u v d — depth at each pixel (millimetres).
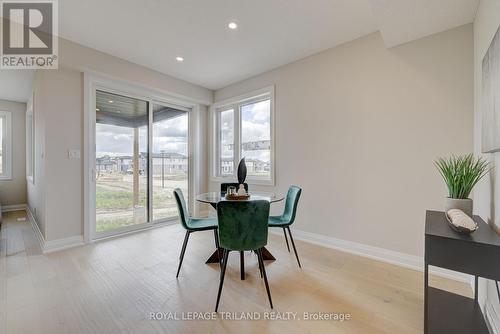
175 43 2846
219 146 4676
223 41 2791
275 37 2701
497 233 1269
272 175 3545
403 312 1658
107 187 3344
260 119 3895
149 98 3844
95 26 2500
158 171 4012
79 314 1617
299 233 3244
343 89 2814
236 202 1750
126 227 3529
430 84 2244
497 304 1358
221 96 4449
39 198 3178
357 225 2713
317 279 2125
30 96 4340
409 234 2367
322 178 3012
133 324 1526
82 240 3016
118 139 3477
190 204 4551
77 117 2973
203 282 2068
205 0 2094
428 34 2227
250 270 2311
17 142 5051
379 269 2322
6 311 1640
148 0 2094
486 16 1632
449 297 1721
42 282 2041
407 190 2381
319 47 2910
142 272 2248
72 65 2795
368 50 2617
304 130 3191
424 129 2277
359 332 1473
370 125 2609
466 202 1504
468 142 2061
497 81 1291
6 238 3182
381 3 1823
